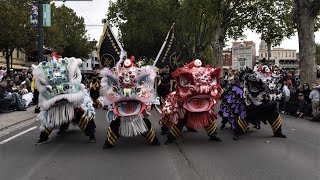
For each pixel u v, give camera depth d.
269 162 7.61
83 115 9.60
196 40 37.88
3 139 10.45
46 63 9.28
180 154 8.38
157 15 42.53
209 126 9.73
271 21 37.22
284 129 12.19
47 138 9.83
